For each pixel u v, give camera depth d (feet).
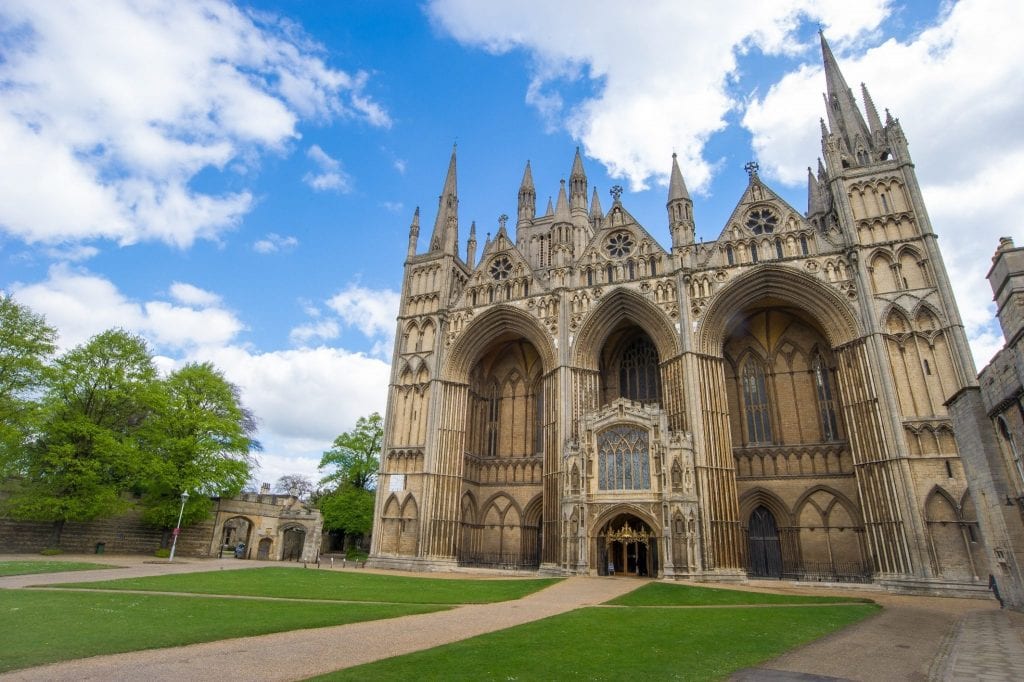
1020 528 72.54
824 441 153.99
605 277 171.01
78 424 153.58
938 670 43.14
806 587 122.31
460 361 183.52
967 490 117.91
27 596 72.54
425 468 169.37
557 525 149.59
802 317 163.63
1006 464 73.92
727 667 43.27
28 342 151.43
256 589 91.30
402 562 162.20
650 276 164.14
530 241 260.83
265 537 195.83
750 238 156.76
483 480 190.39
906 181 146.10
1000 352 67.82
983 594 109.70
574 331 166.91
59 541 156.04
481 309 184.03
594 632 58.18
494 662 42.50
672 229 166.50
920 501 120.98
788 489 152.35
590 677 38.60
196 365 186.70
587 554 137.49
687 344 149.89
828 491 148.15
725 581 127.54
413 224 211.00
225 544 244.83
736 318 161.99
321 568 151.23
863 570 138.51
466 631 59.52
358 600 84.38
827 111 176.96
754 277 152.05
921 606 92.79
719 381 148.36
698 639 55.52
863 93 169.89
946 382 127.34
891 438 126.31
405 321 195.52
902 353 132.87
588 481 143.95
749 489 155.63
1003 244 62.95
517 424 194.90
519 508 182.19
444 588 106.11
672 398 151.53
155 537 176.96
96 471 152.25
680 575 127.44
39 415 146.30
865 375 134.10
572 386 160.66
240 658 43.73
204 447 173.37
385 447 179.73
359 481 241.76
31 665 39.83
